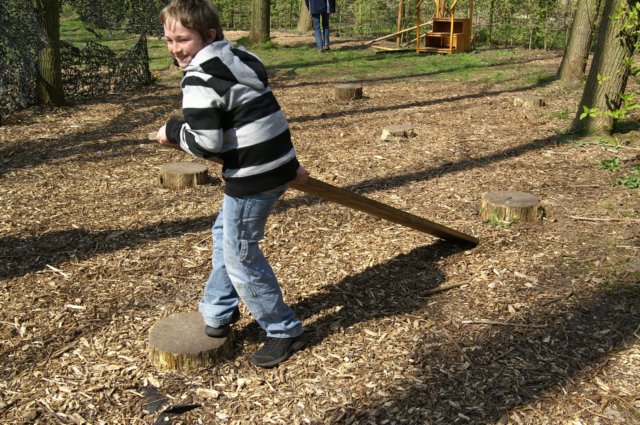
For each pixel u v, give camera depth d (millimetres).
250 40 16922
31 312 3715
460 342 3342
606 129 7125
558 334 3371
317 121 8484
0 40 8602
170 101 9820
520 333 3396
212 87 2578
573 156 6609
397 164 6559
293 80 11766
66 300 3854
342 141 7480
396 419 2795
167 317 3439
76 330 3529
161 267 4289
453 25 15164
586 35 10453
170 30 2611
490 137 7469
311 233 4801
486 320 3531
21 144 7383
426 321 3555
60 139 7617
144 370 3168
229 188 2797
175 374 3135
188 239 4742
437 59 14234
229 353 3285
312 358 3252
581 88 10172
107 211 5332
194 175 5855
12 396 2982
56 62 9258
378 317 3617
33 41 8742
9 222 5066
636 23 6367
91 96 10234
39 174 6309
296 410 2883
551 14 15656
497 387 2969
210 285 3176
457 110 8961
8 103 8891
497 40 17000
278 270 4223
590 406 2824
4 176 6238
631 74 7211
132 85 11086
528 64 13000
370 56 15023
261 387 3047
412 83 11273
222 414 2873
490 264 4203
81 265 4316
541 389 2943
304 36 19344
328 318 3619
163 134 2816
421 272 4137
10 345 3389
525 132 7621
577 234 4629
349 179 6117
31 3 8773
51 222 5086
